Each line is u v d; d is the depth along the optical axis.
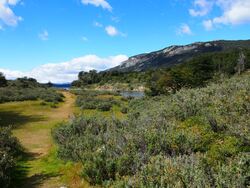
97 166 8.81
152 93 42.75
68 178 9.59
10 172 10.09
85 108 34.75
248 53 109.31
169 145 9.41
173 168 6.88
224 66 85.50
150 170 7.14
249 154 6.99
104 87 160.00
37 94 46.91
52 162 12.16
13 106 35.50
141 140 9.72
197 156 7.67
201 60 67.75
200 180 6.05
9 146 13.70
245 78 20.23
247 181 5.84
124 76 173.25
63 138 14.35
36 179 10.12
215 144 9.20
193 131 10.59
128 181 6.96
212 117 11.30
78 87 183.62
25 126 22.97
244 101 11.66
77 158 11.13
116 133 11.66
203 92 17.23
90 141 11.51
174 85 42.19
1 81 68.38
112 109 33.50
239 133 9.04
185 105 14.17
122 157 8.70
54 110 34.41
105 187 8.04
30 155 13.97
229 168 6.27
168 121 12.80
